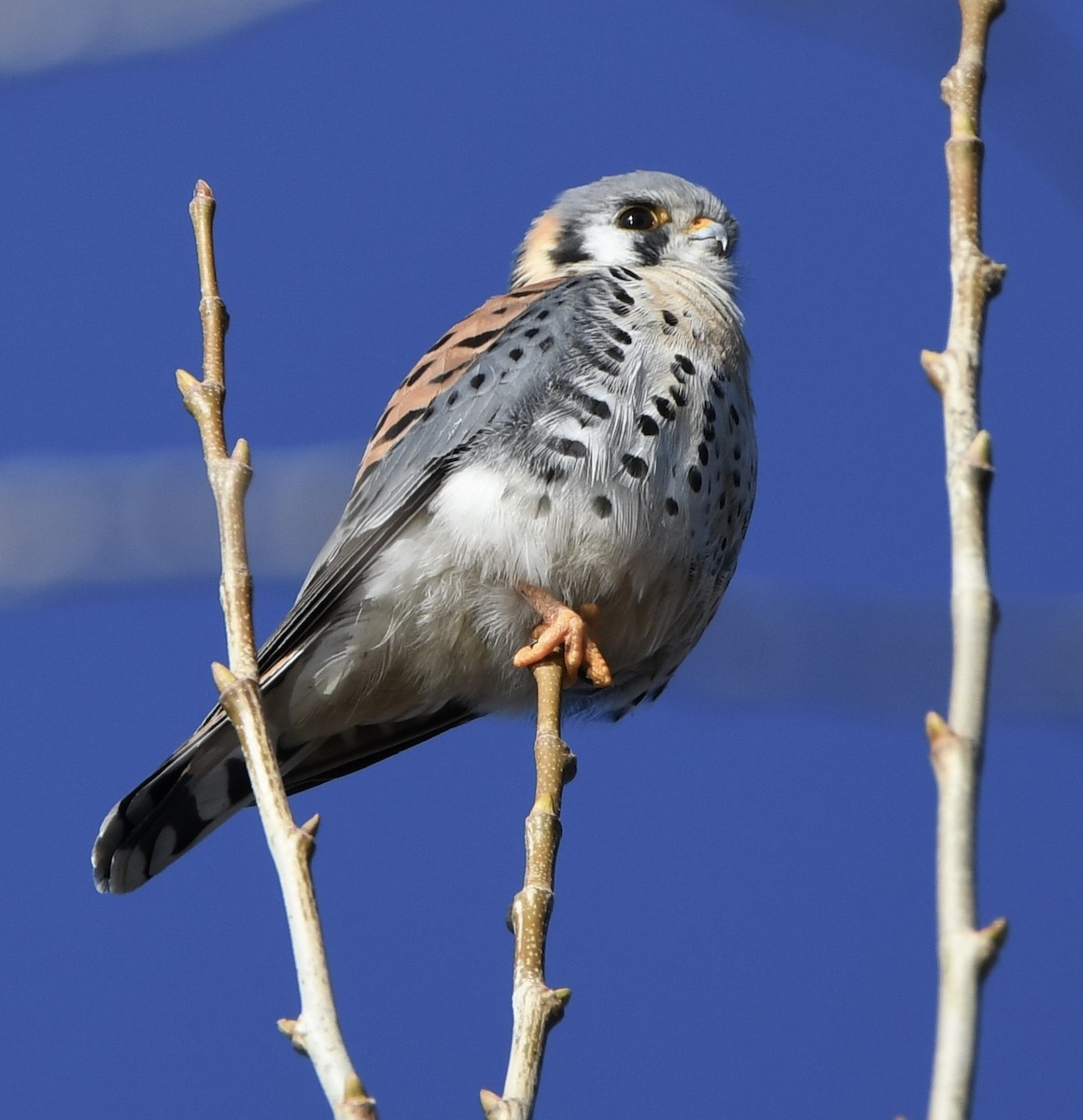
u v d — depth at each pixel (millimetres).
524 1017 6453
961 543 5172
